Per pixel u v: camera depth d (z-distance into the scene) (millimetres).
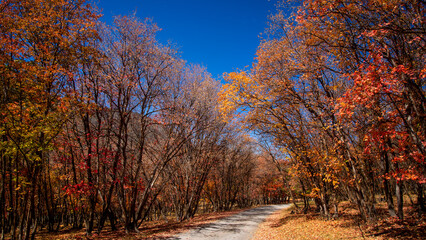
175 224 21344
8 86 11945
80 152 16922
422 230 9531
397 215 11727
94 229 22922
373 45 7883
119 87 15961
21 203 16703
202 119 22484
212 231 16438
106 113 18594
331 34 9234
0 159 13844
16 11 12641
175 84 21109
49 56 12453
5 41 11180
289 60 12430
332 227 13586
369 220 12539
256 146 34250
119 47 16578
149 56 17625
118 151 16938
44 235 21000
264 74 13227
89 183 14820
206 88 23156
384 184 13117
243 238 13898
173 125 19688
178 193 25938
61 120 12828
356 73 6922
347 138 12016
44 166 17609
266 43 13461
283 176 28516
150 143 21953
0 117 11031
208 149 26953
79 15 14438
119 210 26656
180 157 24422
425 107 7824
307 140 15570
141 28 17297
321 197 16719
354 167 12312
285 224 17766
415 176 7117
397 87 7363
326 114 11617
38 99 11758
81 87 16281
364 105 7309
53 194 25484
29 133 10930
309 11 8273
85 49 14250
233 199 44469
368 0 7496
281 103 14648
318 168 16141
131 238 14562
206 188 39438
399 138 7961
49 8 13180
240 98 13797
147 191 17781
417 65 8297
